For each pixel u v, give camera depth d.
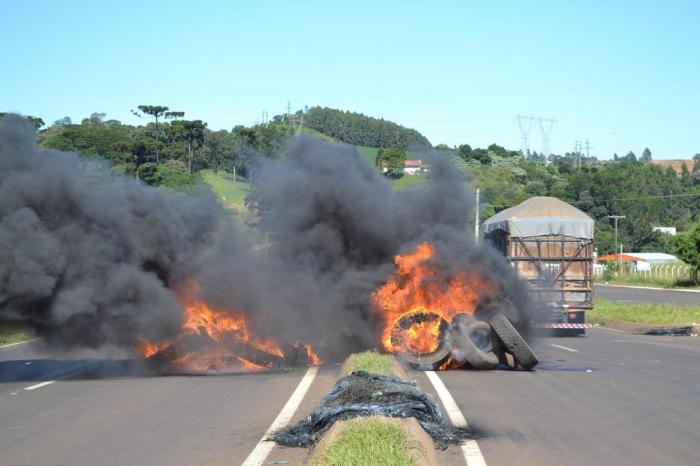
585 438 9.84
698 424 10.77
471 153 112.81
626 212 111.50
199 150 53.81
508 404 12.34
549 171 130.88
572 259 27.47
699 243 68.81
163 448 9.34
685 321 32.03
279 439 9.73
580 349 22.28
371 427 8.67
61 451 9.22
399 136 102.88
